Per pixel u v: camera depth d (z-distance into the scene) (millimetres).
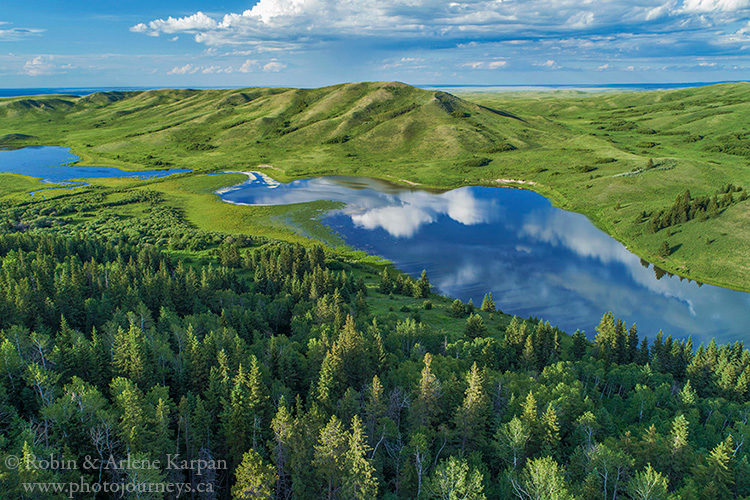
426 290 140750
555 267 170125
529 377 76125
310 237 197125
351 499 46000
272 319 110500
